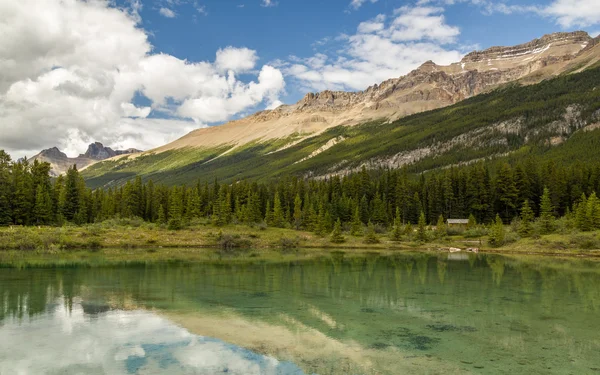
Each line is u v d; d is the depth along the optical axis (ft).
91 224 382.22
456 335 86.63
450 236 378.73
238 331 87.40
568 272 196.95
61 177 442.91
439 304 119.65
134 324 91.61
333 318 100.42
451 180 488.02
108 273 175.01
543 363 70.49
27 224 357.20
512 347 79.05
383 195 483.51
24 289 133.28
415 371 66.13
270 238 372.17
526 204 358.43
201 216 444.55
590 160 556.51
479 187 453.17
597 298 130.72
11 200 352.90
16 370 64.18
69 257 237.86
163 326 90.33
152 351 73.77
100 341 79.05
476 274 188.55
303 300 123.13
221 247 338.54
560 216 424.46
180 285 147.13
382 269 206.39
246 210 430.20
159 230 370.53
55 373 63.21
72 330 85.97
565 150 653.30
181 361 68.95
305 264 227.61
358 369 66.59
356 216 406.41
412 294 135.95
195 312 104.37
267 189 570.05
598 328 93.61
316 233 396.78
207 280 160.86
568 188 432.66
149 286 143.64
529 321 99.71
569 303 122.52
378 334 86.69
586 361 71.61
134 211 446.19
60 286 139.74
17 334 82.64
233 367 66.64
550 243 307.78
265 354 73.15
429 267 216.74
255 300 121.70
